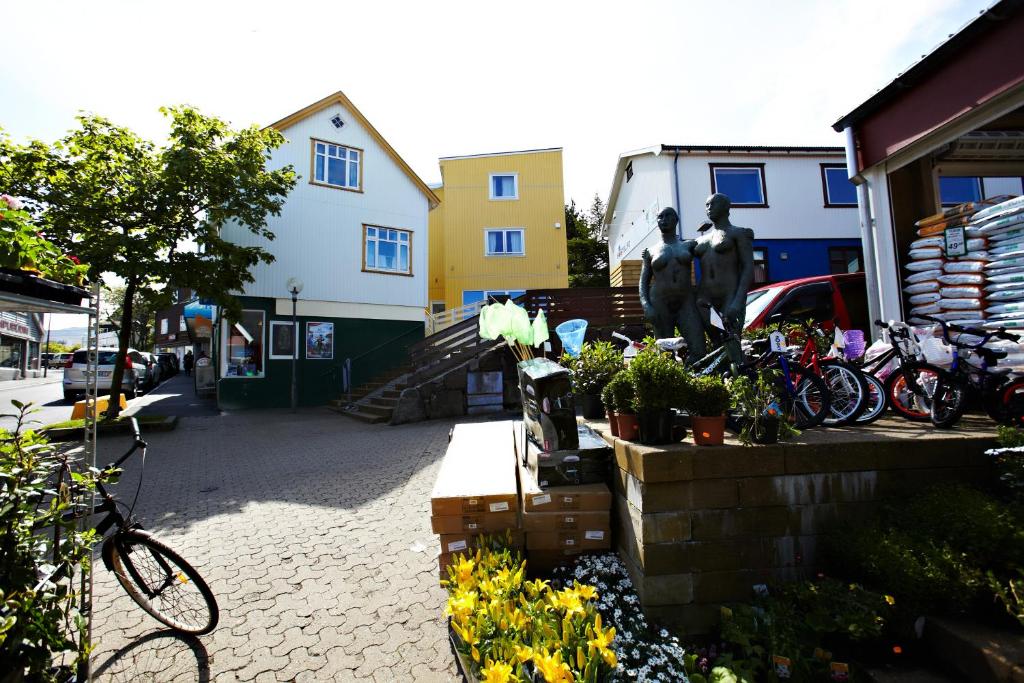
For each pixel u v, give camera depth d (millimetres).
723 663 2420
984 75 4426
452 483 3430
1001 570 2404
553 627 2117
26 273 2340
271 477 6633
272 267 15297
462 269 22281
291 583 3664
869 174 5844
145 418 10914
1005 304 4758
